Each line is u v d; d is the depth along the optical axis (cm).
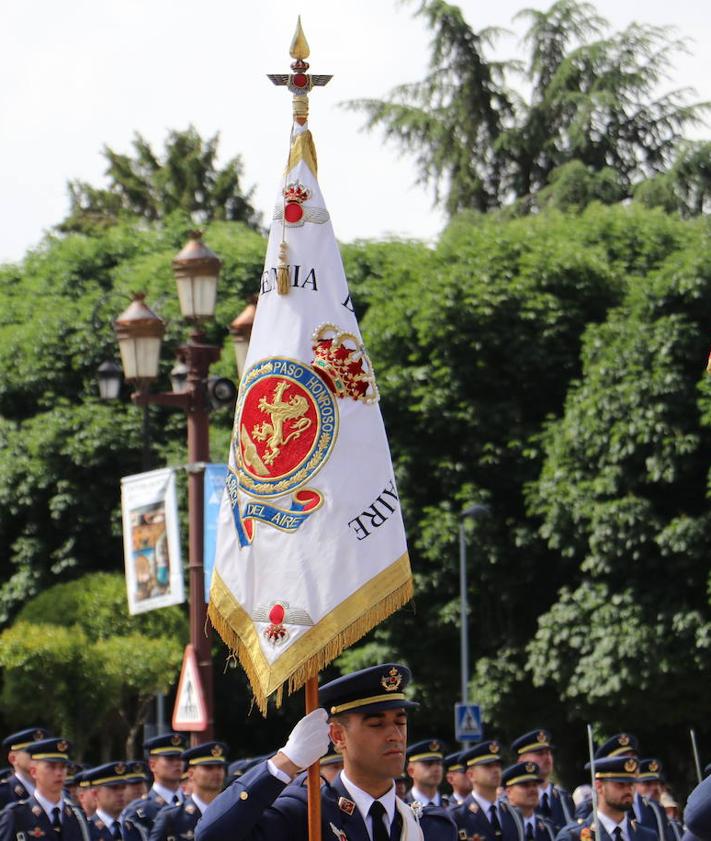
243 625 916
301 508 913
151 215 7562
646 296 3666
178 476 3884
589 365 3700
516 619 3828
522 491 3778
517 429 3797
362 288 4203
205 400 2156
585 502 3569
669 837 1878
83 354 4209
